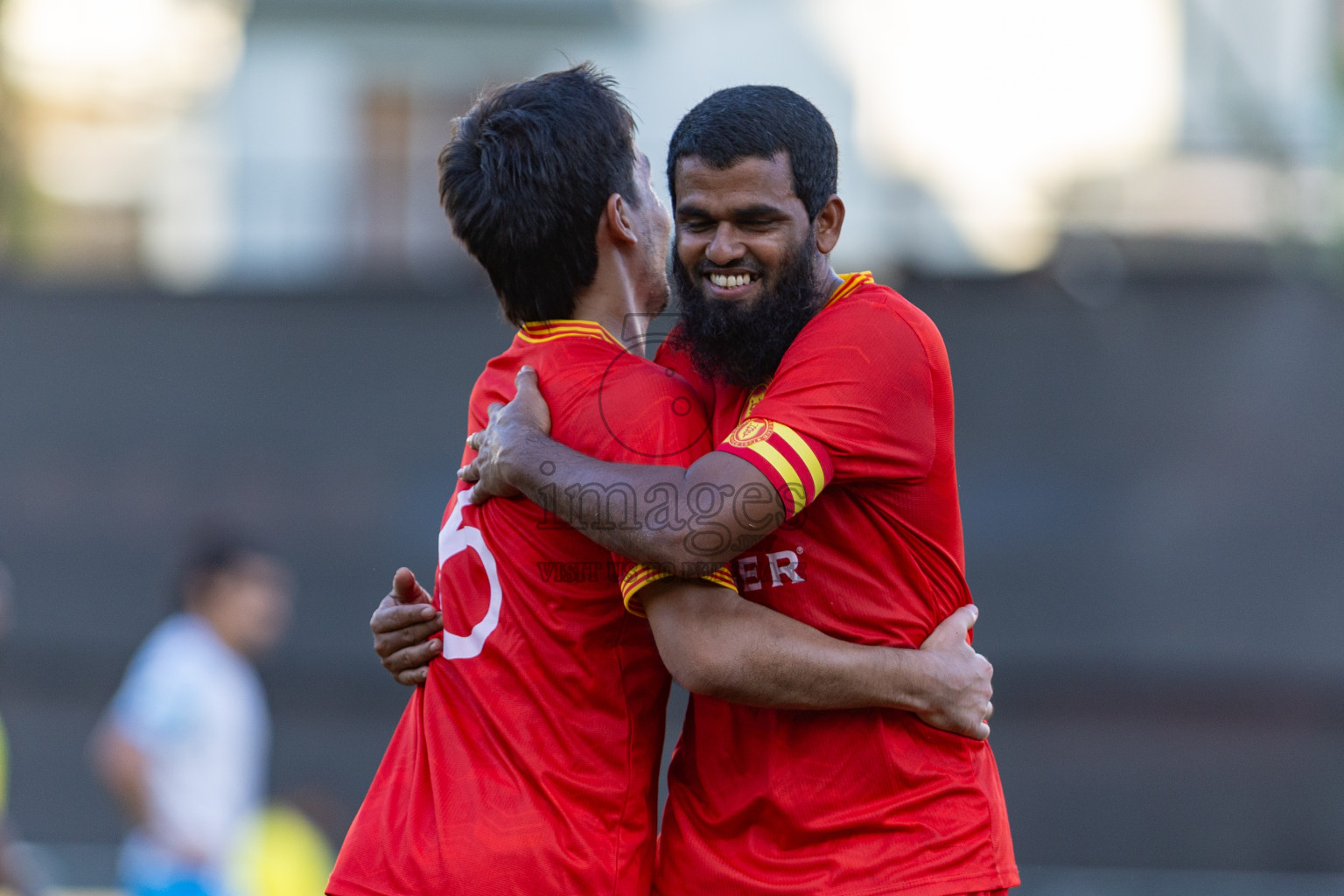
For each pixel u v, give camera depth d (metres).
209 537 25.73
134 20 29.41
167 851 16.59
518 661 7.18
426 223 30.25
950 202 27.75
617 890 6.99
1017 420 25.00
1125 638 24.59
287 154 31.64
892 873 6.92
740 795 7.18
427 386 26.06
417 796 7.26
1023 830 24.47
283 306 26.12
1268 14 27.17
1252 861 24.16
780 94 7.28
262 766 25.17
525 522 7.27
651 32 32.12
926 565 7.41
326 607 25.72
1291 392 24.53
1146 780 24.38
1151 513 24.70
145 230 28.92
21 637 25.59
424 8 31.98
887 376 7.00
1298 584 24.39
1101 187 26.83
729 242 7.09
